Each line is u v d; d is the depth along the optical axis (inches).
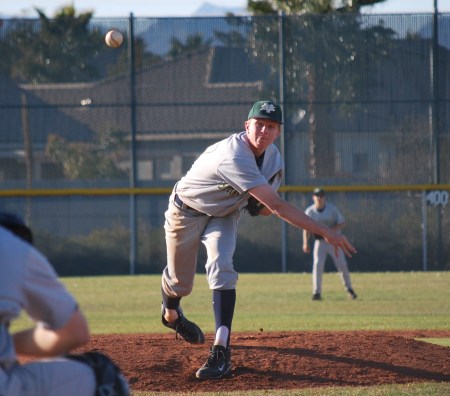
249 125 713.6
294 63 2527.1
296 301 1796.3
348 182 2516.0
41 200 2509.8
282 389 703.7
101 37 2544.3
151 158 2536.9
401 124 2527.1
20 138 2544.3
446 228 2490.2
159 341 902.4
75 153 2539.4
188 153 2539.4
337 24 2527.1
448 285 2098.9
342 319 1450.5
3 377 398.9
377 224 2506.2
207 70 2541.8
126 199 2513.5
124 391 433.4
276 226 2500.0
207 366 733.9
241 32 2541.8
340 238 638.5
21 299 396.2
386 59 2527.1
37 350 415.2
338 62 2524.6
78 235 2509.8
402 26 2532.0
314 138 2522.1
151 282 2266.2
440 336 1115.3
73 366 417.1
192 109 2544.3
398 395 652.7
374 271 2509.8
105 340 917.2
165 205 2516.0
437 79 2527.1
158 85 2541.8
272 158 741.3
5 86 2546.8
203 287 2121.1
